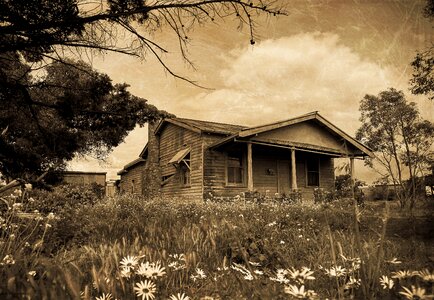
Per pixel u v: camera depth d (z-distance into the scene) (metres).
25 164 5.48
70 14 3.57
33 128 6.01
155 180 17.73
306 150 15.00
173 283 2.11
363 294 1.73
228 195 14.28
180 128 16.44
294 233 4.14
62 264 2.27
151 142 18.67
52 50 4.14
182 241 3.37
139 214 6.71
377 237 3.53
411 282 1.68
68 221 5.10
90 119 6.32
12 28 3.60
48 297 1.55
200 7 3.50
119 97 6.54
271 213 6.87
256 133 13.04
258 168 15.52
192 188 14.62
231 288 2.07
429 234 3.01
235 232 3.54
